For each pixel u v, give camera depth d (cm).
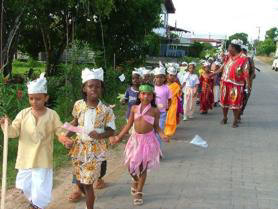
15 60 3231
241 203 586
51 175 501
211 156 842
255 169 757
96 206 561
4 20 1377
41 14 1633
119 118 1195
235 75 1152
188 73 1278
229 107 1190
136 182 591
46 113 498
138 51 2270
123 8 1977
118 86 1442
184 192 624
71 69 1148
